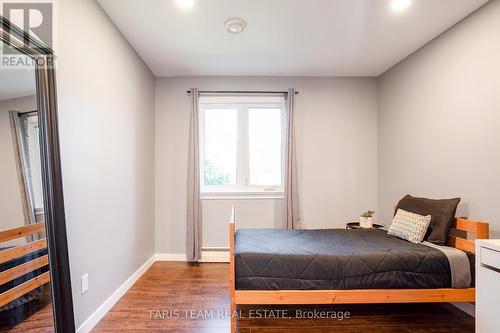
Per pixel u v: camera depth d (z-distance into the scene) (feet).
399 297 6.36
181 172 11.84
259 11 7.20
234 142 12.17
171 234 11.76
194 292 8.56
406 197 9.18
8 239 4.49
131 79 9.12
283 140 12.09
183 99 11.88
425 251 6.69
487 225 6.52
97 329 6.52
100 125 7.05
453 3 6.88
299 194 11.95
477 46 7.13
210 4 6.88
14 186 4.58
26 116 4.76
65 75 5.65
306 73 11.73
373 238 8.13
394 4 6.93
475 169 7.24
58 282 5.02
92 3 6.64
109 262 7.50
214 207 11.73
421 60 9.30
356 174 12.03
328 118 12.04
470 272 6.44
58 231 5.04
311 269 6.33
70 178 5.76
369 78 12.04
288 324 6.84
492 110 6.75
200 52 9.60
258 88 11.97
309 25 7.89
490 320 5.21
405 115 10.18
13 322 4.56
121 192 8.31
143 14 7.31
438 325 6.78
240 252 6.55
